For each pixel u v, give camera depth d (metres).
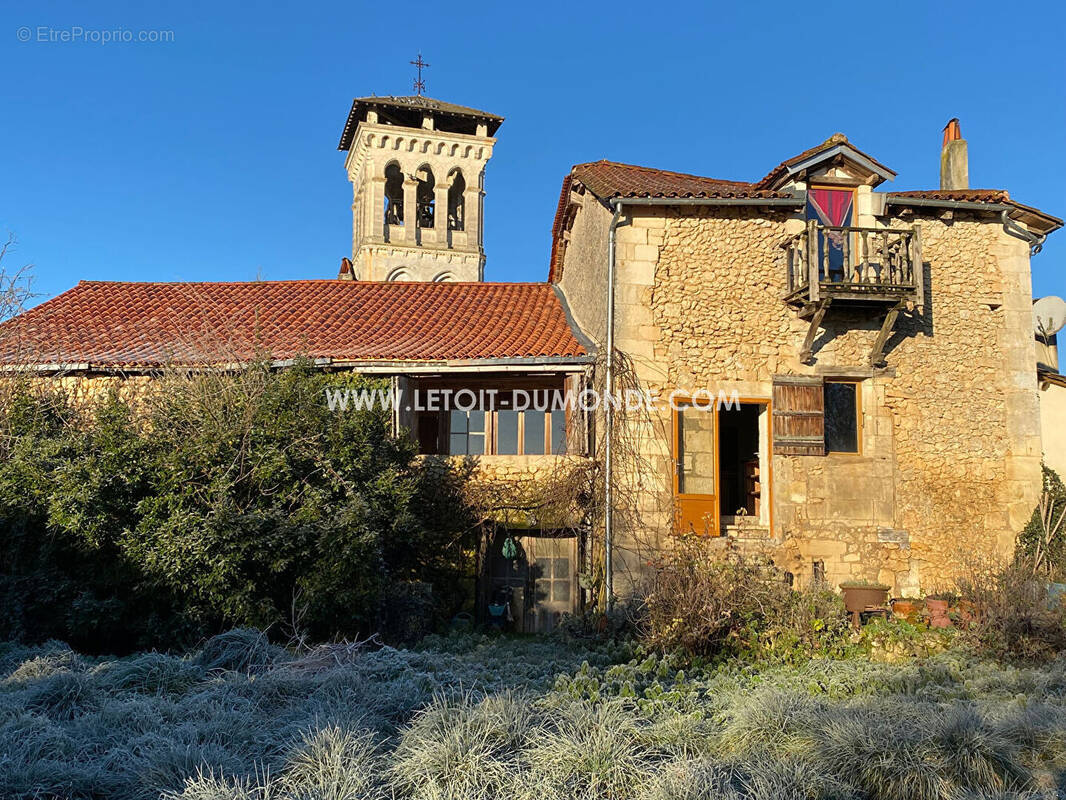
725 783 6.11
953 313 13.70
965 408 13.53
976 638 10.54
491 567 13.87
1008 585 10.70
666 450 12.87
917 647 10.65
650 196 13.02
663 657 9.85
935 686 8.94
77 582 10.34
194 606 10.36
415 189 35.75
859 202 13.71
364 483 11.46
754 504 14.88
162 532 10.16
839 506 13.12
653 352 13.08
